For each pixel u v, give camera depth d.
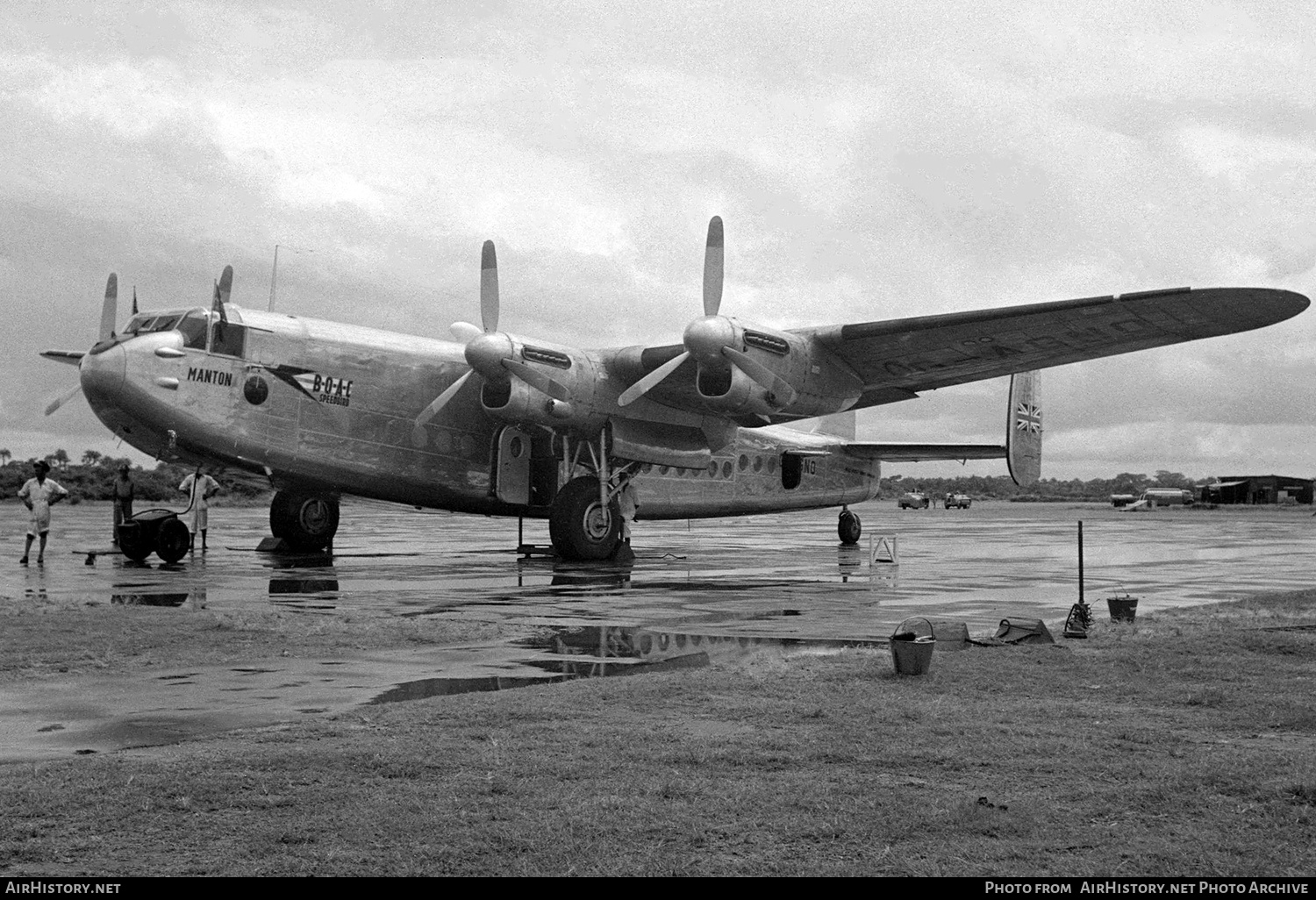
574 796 5.30
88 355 18.70
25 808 5.00
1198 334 18.17
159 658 9.26
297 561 21.25
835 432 31.72
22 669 8.68
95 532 31.52
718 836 4.79
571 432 21.28
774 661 9.27
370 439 21.05
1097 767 5.80
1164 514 73.44
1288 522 54.25
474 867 4.44
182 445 19.17
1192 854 4.54
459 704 7.35
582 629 11.43
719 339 18.64
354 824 4.88
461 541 30.75
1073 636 10.69
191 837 4.70
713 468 27.14
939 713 7.10
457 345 22.94
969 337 18.92
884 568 20.77
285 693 7.78
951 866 4.45
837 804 5.18
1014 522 53.34
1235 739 6.44
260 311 20.20
